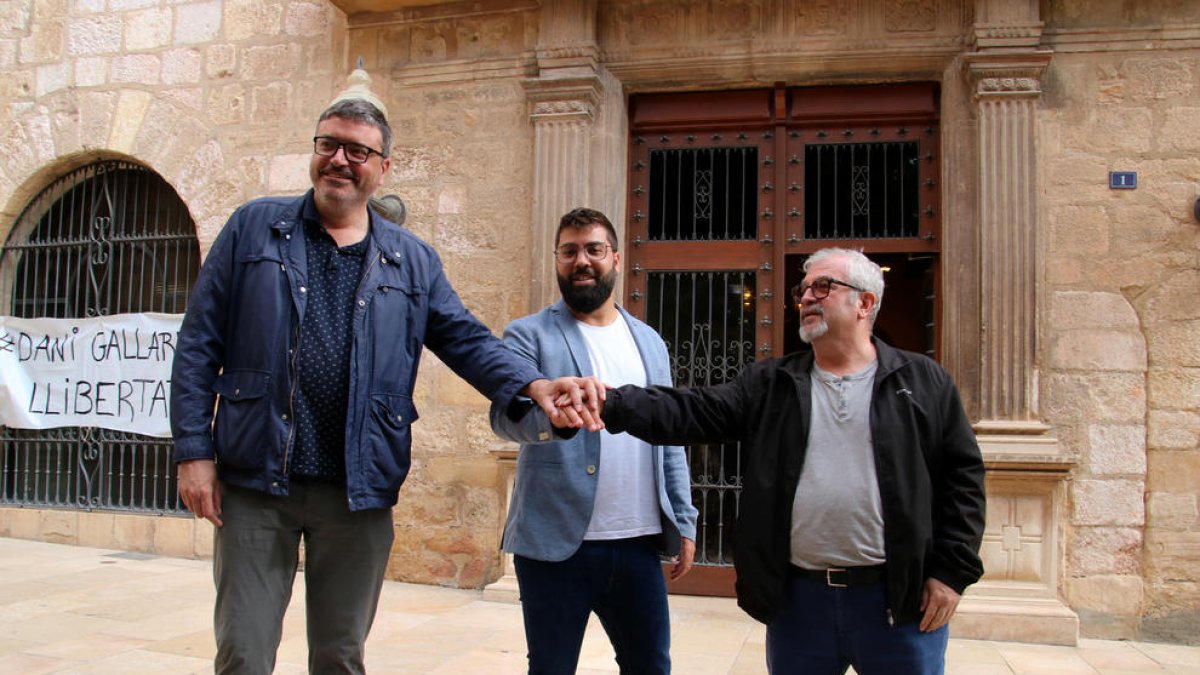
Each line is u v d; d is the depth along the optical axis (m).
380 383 2.54
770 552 2.50
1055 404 5.55
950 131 5.91
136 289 7.82
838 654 2.49
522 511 2.79
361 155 2.55
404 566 6.50
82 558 6.96
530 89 6.33
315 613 2.58
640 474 2.89
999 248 5.62
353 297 2.57
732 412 2.60
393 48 6.86
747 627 5.34
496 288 6.47
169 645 4.60
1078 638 5.36
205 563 6.94
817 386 2.57
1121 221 5.60
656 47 6.30
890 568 2.39
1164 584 5.38
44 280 8.07
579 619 2.76
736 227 6.37
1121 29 5.69
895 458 2.42
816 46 6.10
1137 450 5.46
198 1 7.45
